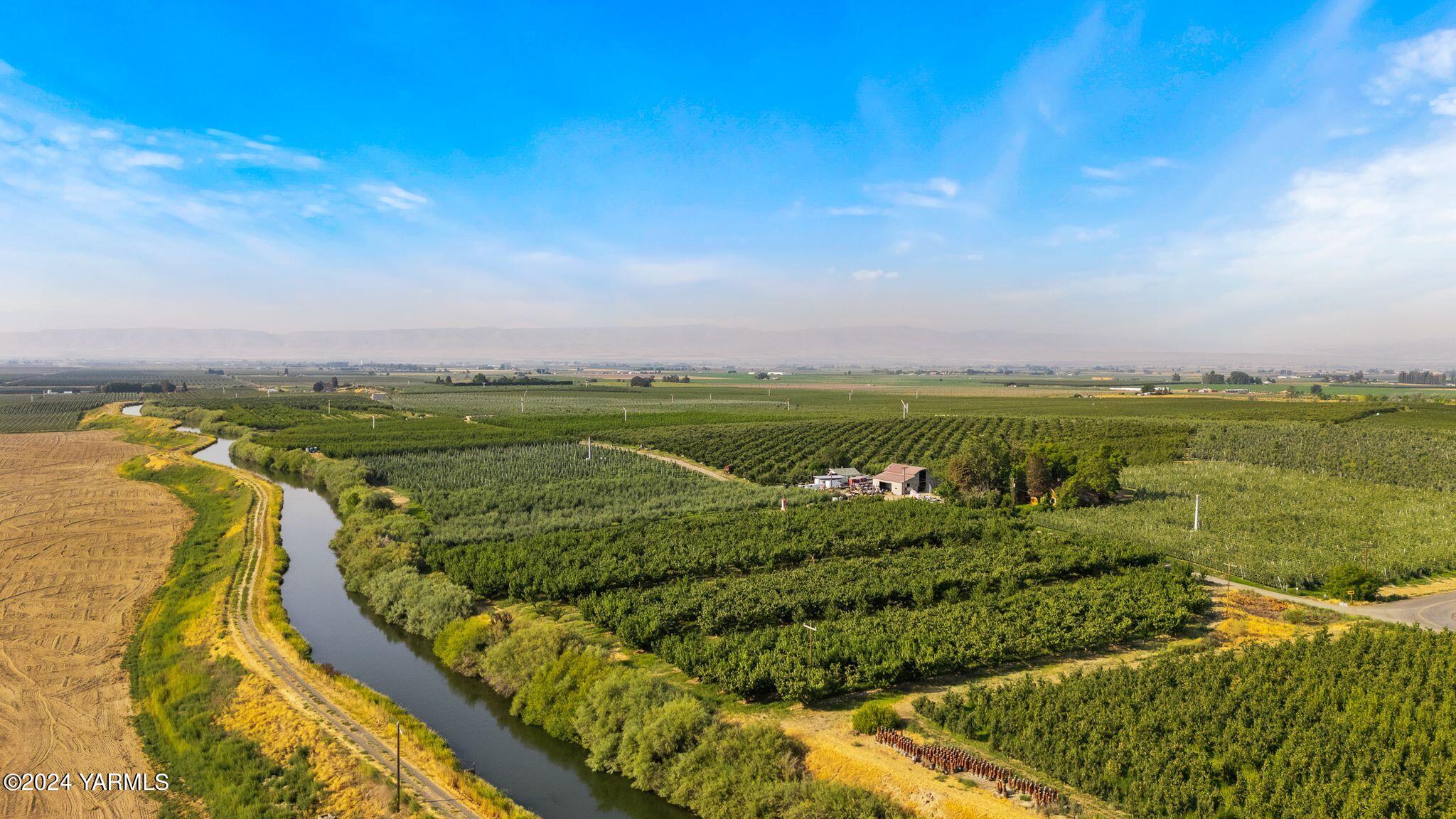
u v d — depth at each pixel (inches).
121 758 1546.5
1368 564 2709.2
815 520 3196.4
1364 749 1368.1
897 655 1786.4
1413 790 1245.7
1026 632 1990.7
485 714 1801.2
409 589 2417.6
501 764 1585.9
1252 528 3309.5
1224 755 1359.5
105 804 1391.5
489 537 3063.5
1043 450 4133.9
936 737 1507.1
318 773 1461.6
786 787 1342.3
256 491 4242.1
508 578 2434.8
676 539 2901.1
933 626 2003.0
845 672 1738.4
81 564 2874.0
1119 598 2235.5
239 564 2810.0
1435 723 1469.0
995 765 1386.6
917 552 2778.1
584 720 1652.3
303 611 2468.0
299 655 1972.2
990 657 1834.4
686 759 1465.3
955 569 2546.8
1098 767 1360.7
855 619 2086.6
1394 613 2301.9
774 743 1460.4
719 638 2038.6
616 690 1684.3
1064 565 2610.7
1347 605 2377.0
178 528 3479.3
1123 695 1573.6
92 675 1927.9
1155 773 1307.8
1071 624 2044.8
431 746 1556.3
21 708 1742.1
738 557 2647.6
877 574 2479.1
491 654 1964.8
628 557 2642.7
